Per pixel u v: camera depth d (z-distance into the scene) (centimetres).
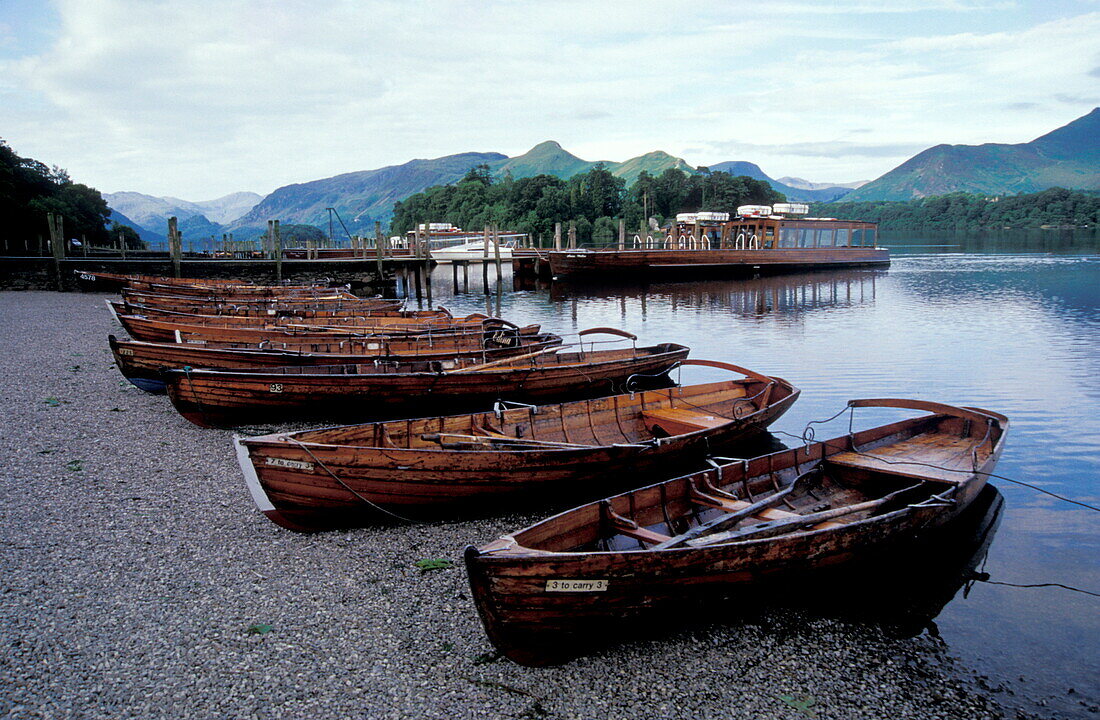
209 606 774
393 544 962
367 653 699
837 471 1131
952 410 1235
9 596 770
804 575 804
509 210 14038
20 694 608
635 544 828
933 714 659
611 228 13775
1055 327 2997
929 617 831
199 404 1416
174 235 4119
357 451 943
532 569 637
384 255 5434
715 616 780
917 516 893
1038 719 654
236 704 612
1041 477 1285
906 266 6819
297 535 973
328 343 1998
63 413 1506
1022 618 831
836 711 656
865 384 2023
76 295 3866
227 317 2362
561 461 1062
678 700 659
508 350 1934
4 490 1069
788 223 6200
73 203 7919
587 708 639
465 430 1202
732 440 1317
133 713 594
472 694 647
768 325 3322
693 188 15125
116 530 954
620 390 1881
